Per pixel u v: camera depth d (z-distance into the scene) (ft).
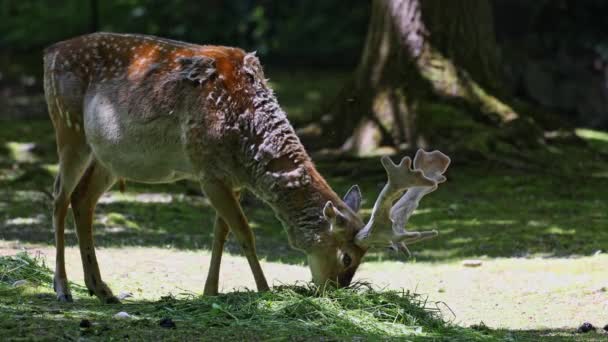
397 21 68.23
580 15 99.66
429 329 29.27
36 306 30.58
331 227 30.19
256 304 29.53
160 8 116.16
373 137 67.05
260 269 31.86
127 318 28.60
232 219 31.71
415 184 29.12
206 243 47.03
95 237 46.62
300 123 73.67
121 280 36.91
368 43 69.92
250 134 31.42
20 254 36.27
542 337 29.84
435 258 45.21
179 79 31.73
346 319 28.73
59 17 117.70
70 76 33.42
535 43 96.89
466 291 37.88
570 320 33.06
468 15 68.49
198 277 38.47
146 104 31.99
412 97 67.26
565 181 61.77
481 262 42.93
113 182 34.50
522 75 93.30
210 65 31.65
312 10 116.98
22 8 121.90
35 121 81.10
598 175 63.77
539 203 56.85
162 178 32.96
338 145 68.69
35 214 51.52
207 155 31.45
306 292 31.14
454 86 67.77
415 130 66.13
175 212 54.39
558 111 93.15
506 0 97.14
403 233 29.68
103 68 33.14
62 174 33.50
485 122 67.41
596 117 92.79
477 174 62.64
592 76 95.40
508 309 34.86
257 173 31.45
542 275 39.93
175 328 27.35
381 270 42.27
